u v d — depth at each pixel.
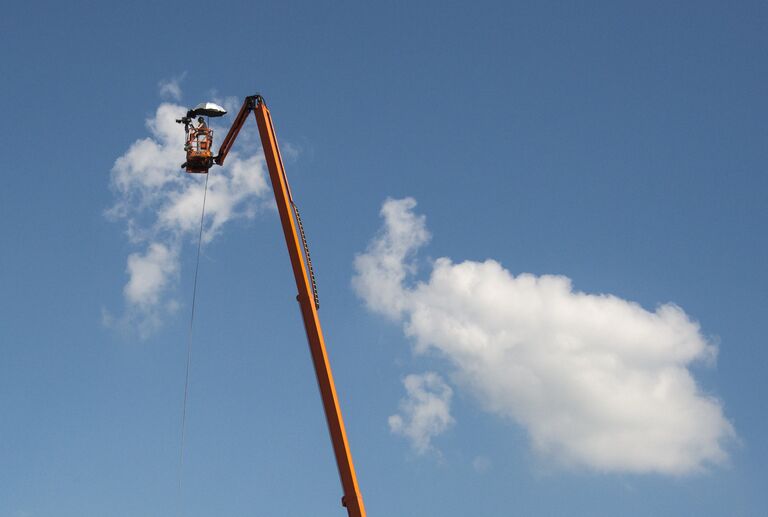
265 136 55.66
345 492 47.16
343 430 48.28
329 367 49.75
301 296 51.56
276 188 54.28
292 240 52.94
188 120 59.84
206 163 59.59
